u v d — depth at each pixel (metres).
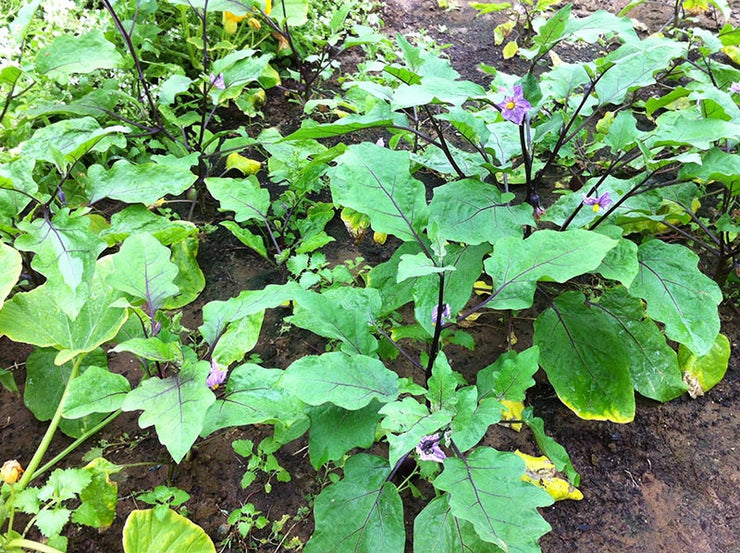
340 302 0.83
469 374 0.98
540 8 1.69
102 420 0.87
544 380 0.99
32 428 0.87
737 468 0.88
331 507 0.71
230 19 1.46
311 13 1.62
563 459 0.74
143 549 0.68
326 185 1.32
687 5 1.74
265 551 0.77
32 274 0.96
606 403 0.89
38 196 0.90
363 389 0.69
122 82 1.24
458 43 1.82
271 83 1.49
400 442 0.60
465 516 0.59
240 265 1.15
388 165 0.80
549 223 1.22
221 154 1.26
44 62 1.00
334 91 1.57
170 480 0.83
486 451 0.67
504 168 0.94
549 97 1.14
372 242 1.22
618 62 0.91
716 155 0.91
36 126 1.20
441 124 1.48
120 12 1.30
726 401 0.96
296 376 0.68
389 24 1.88
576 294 0.95
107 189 0.96
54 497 0.65
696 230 1.20
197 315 1.05
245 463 0.86
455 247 0.93
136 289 0.76
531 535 0.58
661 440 0.91
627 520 0.82
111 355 0.97
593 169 1.34
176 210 1.25
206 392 0.66
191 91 1.44
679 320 0.83
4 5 1.30
